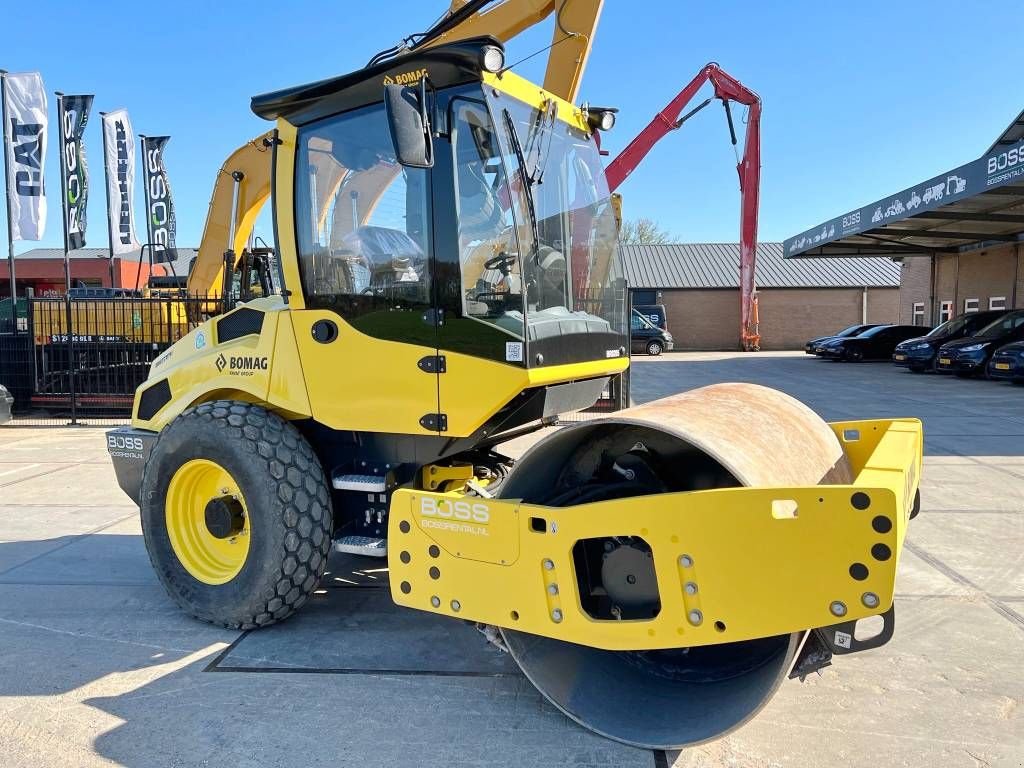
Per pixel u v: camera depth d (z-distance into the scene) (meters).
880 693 3.20
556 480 3.17
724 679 2.92
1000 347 15.76
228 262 6.73
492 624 2.92
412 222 3.42
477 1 4.78
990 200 15.84
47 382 12.46
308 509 3.65
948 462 7.74
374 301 3.51
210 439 3.70
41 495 7.06
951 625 3.88
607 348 4.08
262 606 3.68
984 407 11.95
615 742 2.81
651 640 2.60
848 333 25.30
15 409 12.58
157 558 3.98
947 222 18.22
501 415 3.36
